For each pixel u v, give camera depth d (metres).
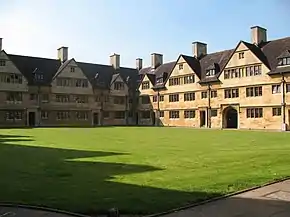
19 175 11.42
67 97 61.41
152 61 68.31
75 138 28.50
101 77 67.19
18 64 59.53
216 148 19.92
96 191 9.06
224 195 8.49
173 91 59.53
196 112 55.50
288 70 42.84
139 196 8.46
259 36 50.16
